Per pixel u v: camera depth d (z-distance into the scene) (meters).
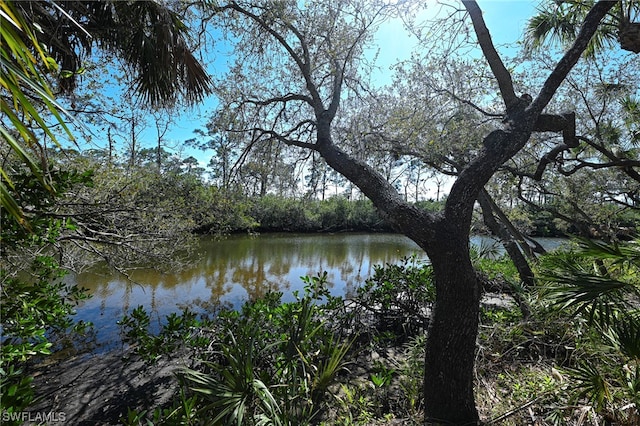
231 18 4.13
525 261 6.04
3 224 2.15
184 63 3.37
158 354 3.84
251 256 13.65
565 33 4.95
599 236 6.01
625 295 2.62
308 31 4.30
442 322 2.63
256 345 3.20
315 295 4.99
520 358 3.61
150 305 6.97
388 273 5.80
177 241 5.36
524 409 2.66
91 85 4.21
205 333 4.11
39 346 2.52
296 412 2.54
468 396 2.59
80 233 4.20
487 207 6.76
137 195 4.99
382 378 3.29
